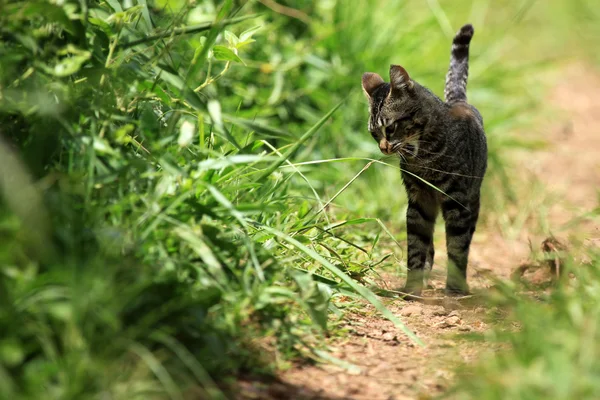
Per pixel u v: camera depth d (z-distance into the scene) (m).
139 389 4.53
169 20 8.12
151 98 6.68
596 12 21.69
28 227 4.95
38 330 4.61
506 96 15.51
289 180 8.68
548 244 8.30
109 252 5.17
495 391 4.78
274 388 5.21
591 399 4.64
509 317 6.63
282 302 6.00
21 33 5.69
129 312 5.04
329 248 7.25
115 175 5.58
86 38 6.23
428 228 8.72
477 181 8.92
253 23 11.29
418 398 5.22
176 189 6.04
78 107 6.01
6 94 5.67
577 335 5.29
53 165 5.83
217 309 5.54
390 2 14.06
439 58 14.54
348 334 6.38
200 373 4.79
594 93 18.08
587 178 12.80
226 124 9.56
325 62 12.25
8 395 4.18
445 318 6.99
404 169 8.20
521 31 20.98
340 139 11.77
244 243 6.06
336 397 5.21
